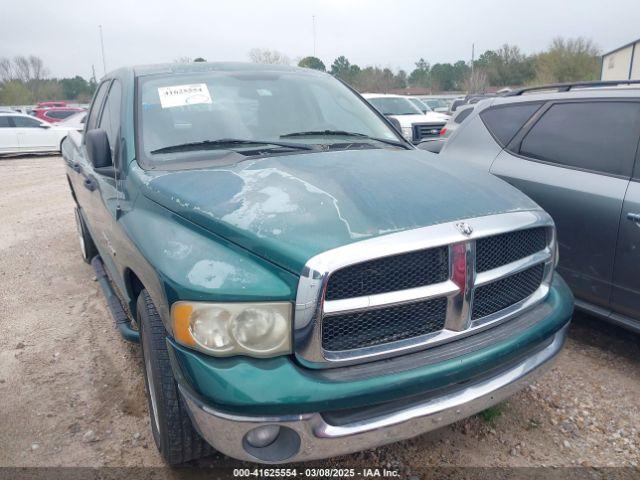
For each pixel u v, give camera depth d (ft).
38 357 12.34
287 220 7.16
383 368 6.94
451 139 16.03
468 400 7.43
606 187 11.65
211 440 6.84
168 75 11.73
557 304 8.77
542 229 8.48
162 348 7.97
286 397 6.47
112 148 11.40
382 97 49.42
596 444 9.36
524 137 13.96
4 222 25.88
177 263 7.22
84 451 9.22
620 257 11.30
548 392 10.82
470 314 7.43
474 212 7.63
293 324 6.66
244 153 9.96
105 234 11.54
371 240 6.75
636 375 11.44
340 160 9.41
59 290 16.49
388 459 9.01
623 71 133.28
